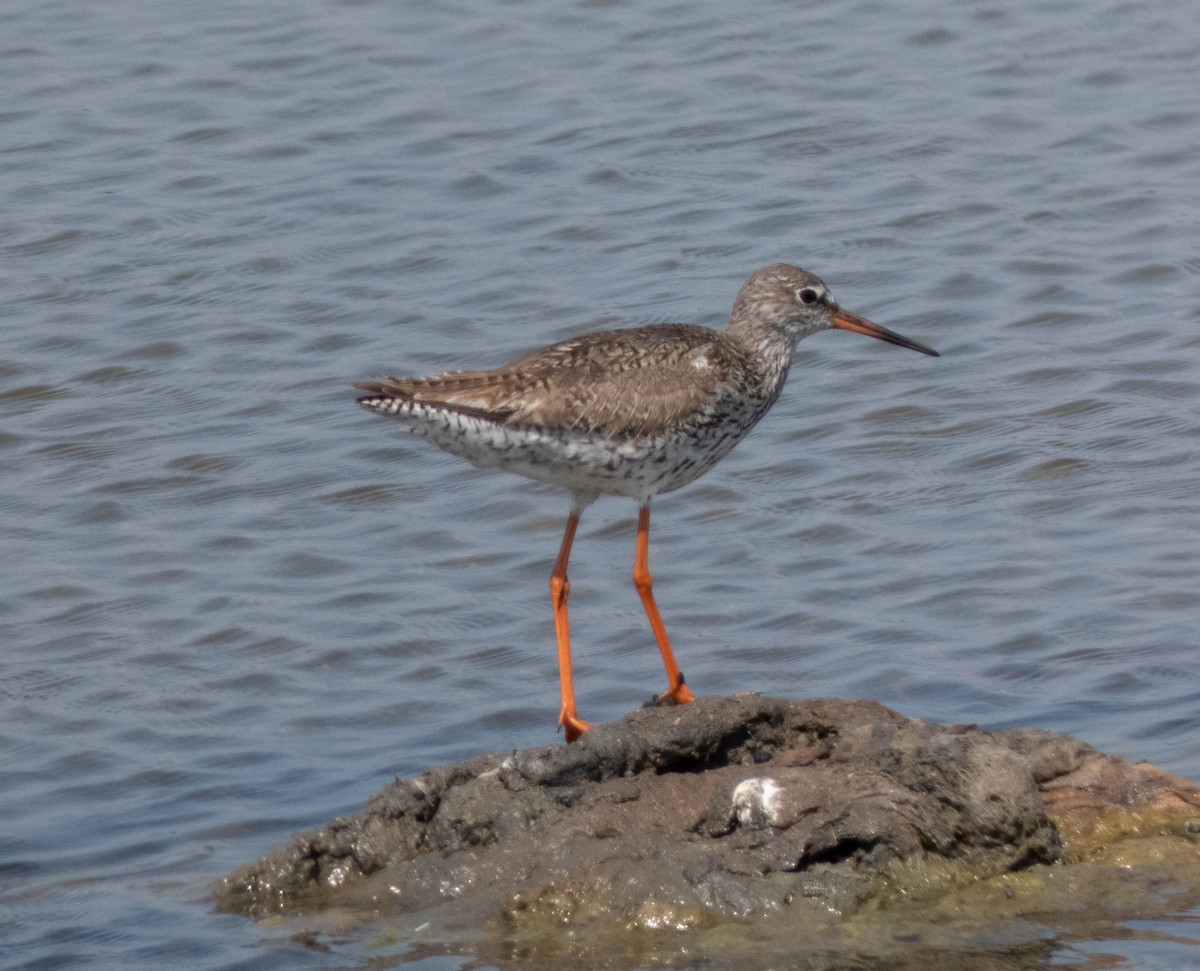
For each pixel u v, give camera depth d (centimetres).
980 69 2636
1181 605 1516
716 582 1631
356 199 2341
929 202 2288
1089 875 1058
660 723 1127
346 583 1655
